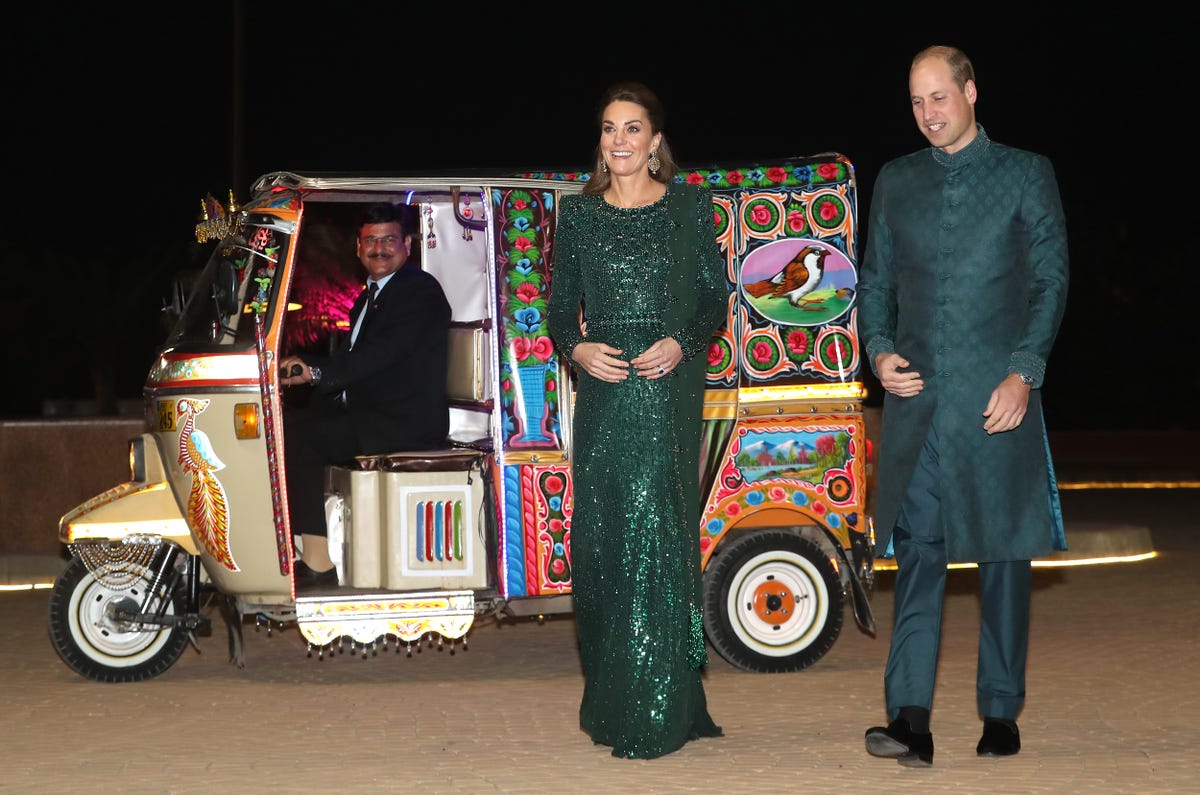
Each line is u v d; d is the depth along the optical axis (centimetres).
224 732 627
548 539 731
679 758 568
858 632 894
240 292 716
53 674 768
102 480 1195
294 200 722
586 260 579
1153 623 898
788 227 760
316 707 680
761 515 757
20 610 994
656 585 568
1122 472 2100
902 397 561
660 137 582
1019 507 551
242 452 712
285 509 707
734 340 753
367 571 736
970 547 549
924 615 557
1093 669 748
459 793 519
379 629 720
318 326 885
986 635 565
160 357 736
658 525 570
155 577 742
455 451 745
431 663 798
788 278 759
